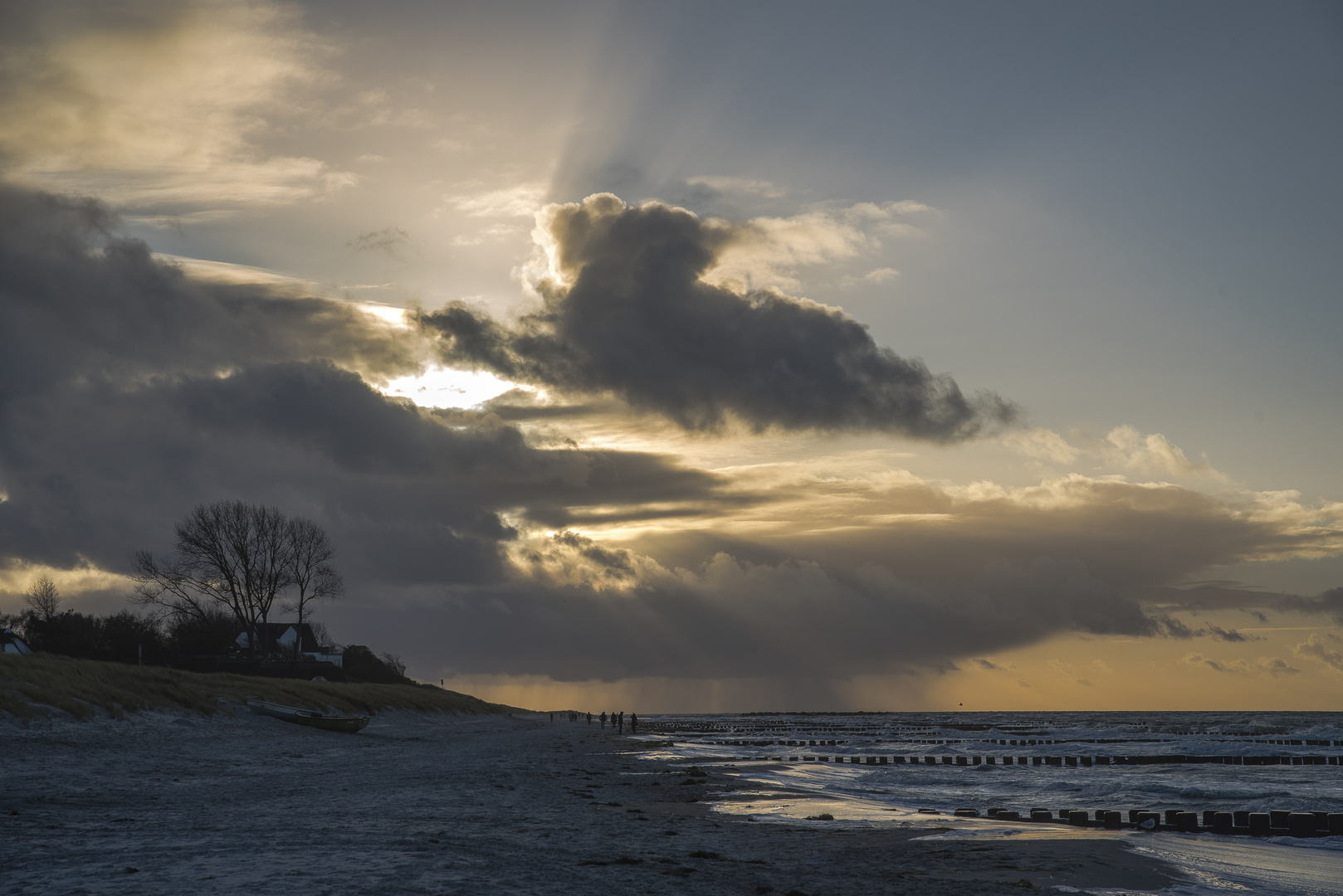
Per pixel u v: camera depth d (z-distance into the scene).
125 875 11.47
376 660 132.00
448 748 50.22
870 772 40.47
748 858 15.34
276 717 53.84
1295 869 15.60
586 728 102.25
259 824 17.12
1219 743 79.31
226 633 98.00
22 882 11.08
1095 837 18.58
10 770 27.31
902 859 15.31
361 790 25.36
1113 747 72.50
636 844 16.39
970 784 34.75
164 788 25.31
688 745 64.94
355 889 10.79
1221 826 21.52
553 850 15.02
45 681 40.00
